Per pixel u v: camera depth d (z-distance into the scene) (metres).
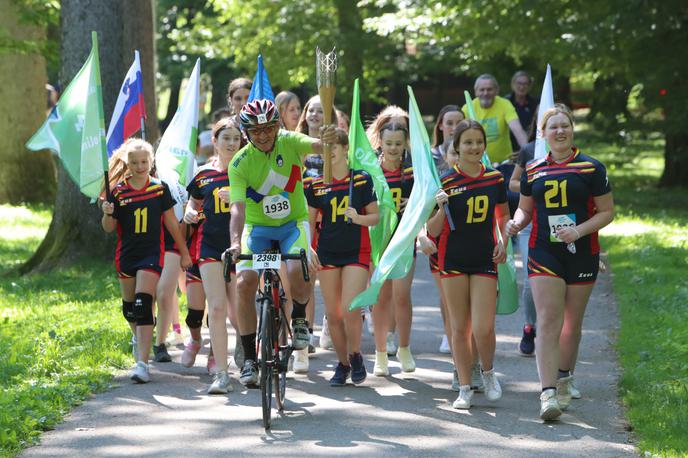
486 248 20.89
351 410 20.95
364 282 22.66
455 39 70.31
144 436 19.08
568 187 19.84
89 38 39.03
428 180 20.91
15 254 45.97
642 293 32.31
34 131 65.25
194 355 24.77
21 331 28.05
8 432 18.64
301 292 21.08
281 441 18.72
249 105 19.88
